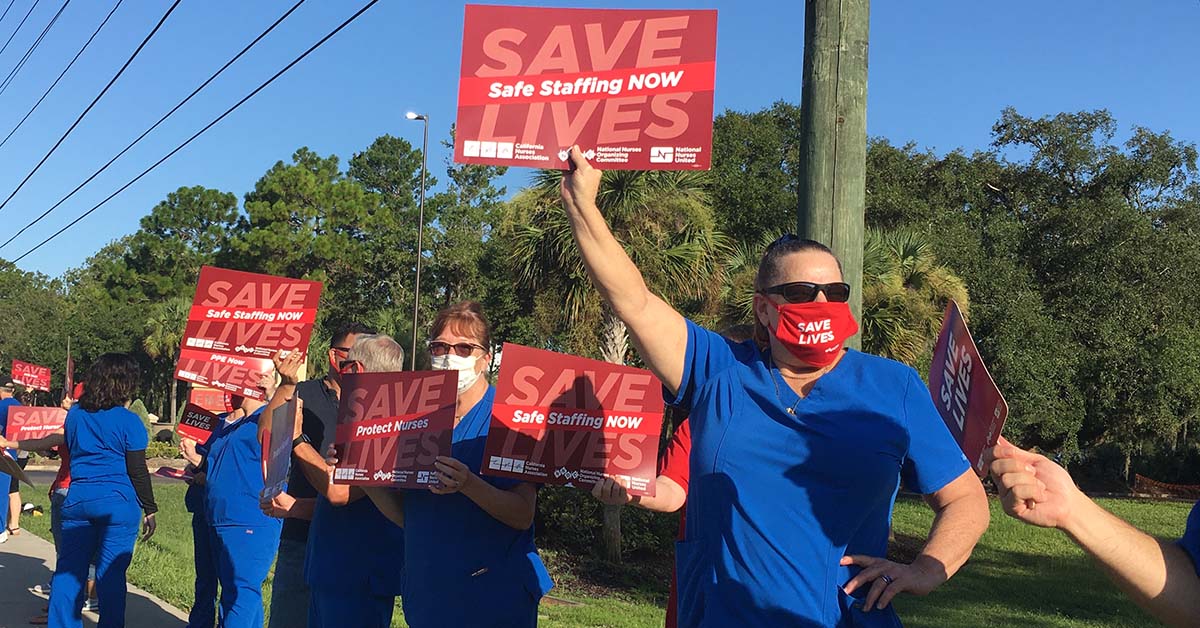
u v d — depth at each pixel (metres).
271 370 5.94
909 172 36.34
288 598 5.25
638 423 3.51
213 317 5.96
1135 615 12.03
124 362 6.45
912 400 2.56
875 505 2.50
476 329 4.09
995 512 20.75
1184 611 1.91
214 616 6.75
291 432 4.39
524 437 3.60
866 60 4.61
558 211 14.80
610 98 3.12
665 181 15.39
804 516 2.46
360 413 3.87
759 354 2.73
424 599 3.88
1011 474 1.94
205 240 66.12
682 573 2.69
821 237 4.52
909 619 11.20
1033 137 38.00
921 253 18.88
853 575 2.44
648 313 2.75
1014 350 28.30
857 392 2.55
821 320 2.51
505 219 16.05
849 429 2.49
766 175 32.69
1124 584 1.95
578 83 3.14
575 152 2.79
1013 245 33.56
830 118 4.55
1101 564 1.94
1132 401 30.56
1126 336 30.94
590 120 3.13
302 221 57.00
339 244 55.09
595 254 2.73
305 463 4.50
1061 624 11.20
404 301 53.44
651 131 3.09
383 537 4.59
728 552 2.50
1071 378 29.56
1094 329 31.56
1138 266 32.50
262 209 55.81
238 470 5.73
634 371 3.55
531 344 21.19
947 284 18.66
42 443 7.84
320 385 5.21
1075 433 29.81
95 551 6.47
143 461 6.39
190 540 11.83
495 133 3.16
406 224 62.25
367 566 4.55
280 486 4.36
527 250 15.23
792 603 2.41
